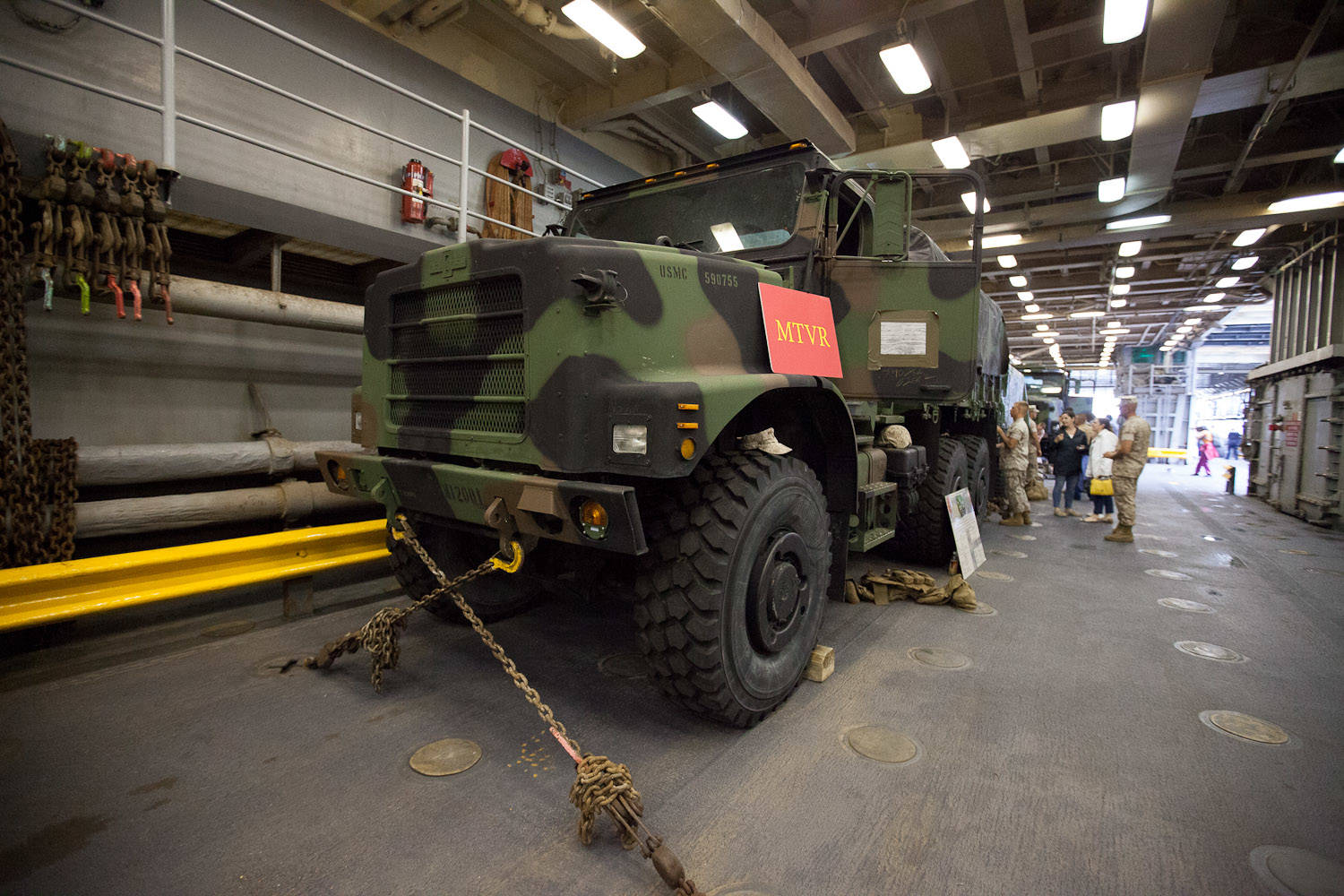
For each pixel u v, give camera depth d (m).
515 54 7.17
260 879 1.61
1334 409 8.20
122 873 1.62
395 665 2.68
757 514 2.29
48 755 2.15
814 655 2.89
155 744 2.24
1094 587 4.72
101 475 3.48
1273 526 8.30
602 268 2.10
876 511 3.72
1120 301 15.93
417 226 5.91
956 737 2.41
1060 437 8.96
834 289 3.23
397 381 2.72
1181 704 2.73
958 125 7.98
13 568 2.73
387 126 5.92
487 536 2.49
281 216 4.01
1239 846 1.82
